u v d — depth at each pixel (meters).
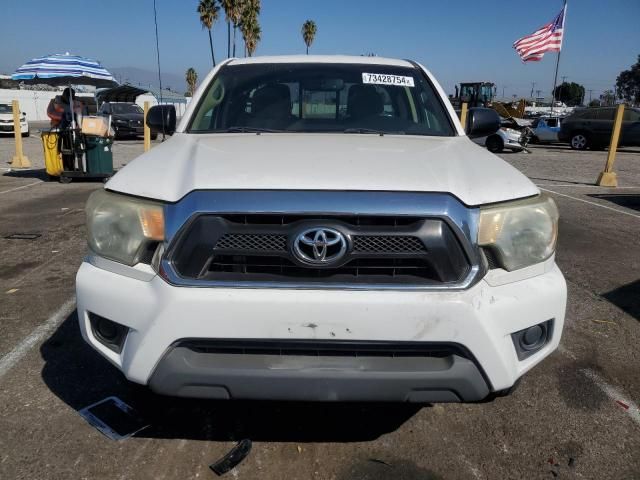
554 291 2.30
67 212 7.82
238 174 2.22
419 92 3.62
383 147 2.75
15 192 9.58
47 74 10.19
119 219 2.25
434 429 2.76
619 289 4.78
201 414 2.84
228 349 2.13
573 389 3.13
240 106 3.45
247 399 2.13
